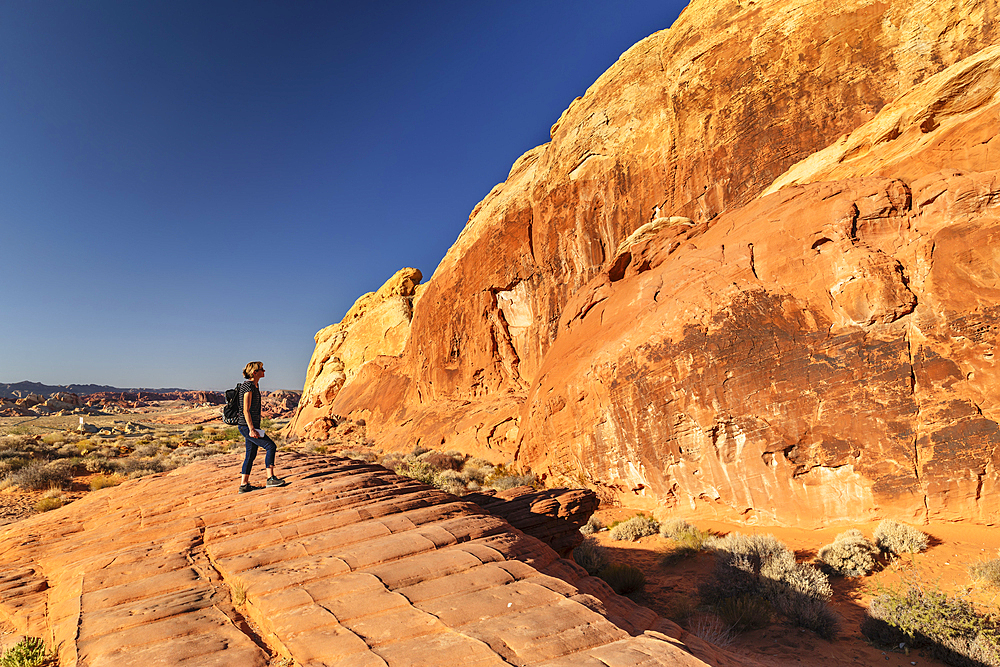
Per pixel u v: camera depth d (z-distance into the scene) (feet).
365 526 16.97
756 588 29.91
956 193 38.34
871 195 43.70
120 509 22.17
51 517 22.70
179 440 125.18
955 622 22.45
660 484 50.01
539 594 11.81
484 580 12.61
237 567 14.46
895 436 37.24
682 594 32.32
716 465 45.32
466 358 121.19
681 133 78.79
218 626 11.64
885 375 38.55
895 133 49.39
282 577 13.30
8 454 78.59
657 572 37.01
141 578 14.46
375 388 156.87
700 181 74.90
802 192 49.83
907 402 37.40
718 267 52.65
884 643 23.71
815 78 64.85
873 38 61.36
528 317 107.14
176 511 20.67
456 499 21.48
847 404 39.58
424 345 135.03
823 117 63.41
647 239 71.77
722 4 77.61
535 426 72.28
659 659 8.73
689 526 43.86
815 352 41.75
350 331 204.64
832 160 55.62
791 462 41.27
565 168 95.61
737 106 71.72
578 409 61.36
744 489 43.50
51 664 10.65
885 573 30.76
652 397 50.62
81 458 82.84
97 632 11.35
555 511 28.63
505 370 113.09
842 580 31.40
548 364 77.00
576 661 8.87
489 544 15.14
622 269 75.31
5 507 52.31
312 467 28.25
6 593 14.80
